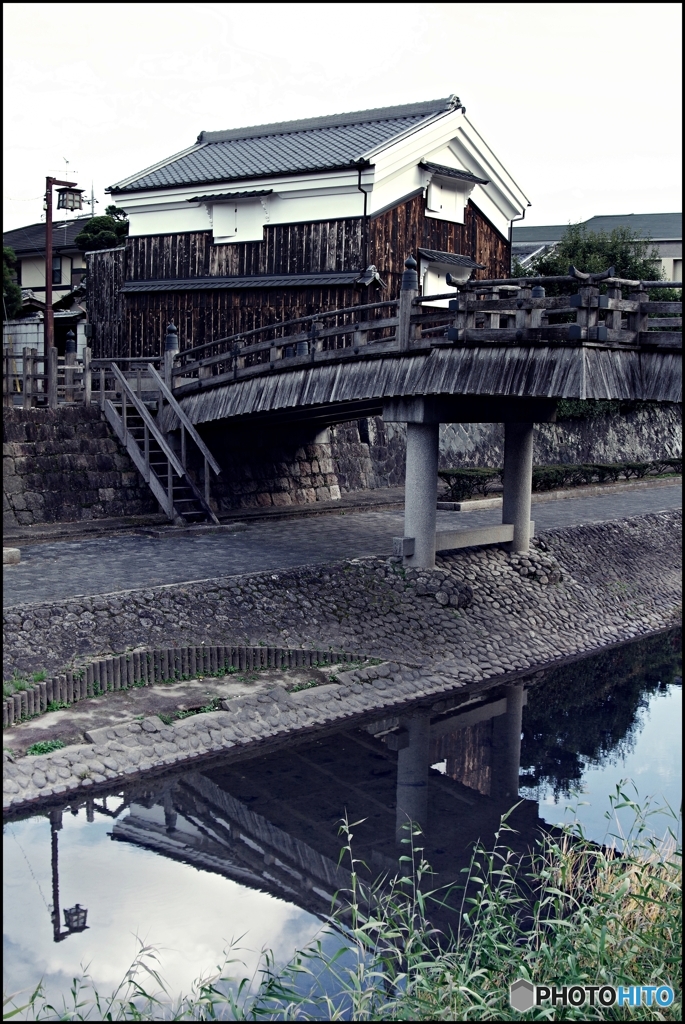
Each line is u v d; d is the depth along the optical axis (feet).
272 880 31.22
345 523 68.69
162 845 32.94
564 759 42.34
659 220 188.44
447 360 48.98
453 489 79.15
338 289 77.66
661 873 26.78
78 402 68.49
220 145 93.97
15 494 60.23
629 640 59.00
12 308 112.16
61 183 88.69
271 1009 22.71
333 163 76.89
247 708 41.14
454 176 84.28
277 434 75.41
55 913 28.73
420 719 44.47
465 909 29.66
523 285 44.88
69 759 35.53
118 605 44.21
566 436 101.45
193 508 66.28
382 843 33.83
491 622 54.24
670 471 106.83
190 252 86.84
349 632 48.98
